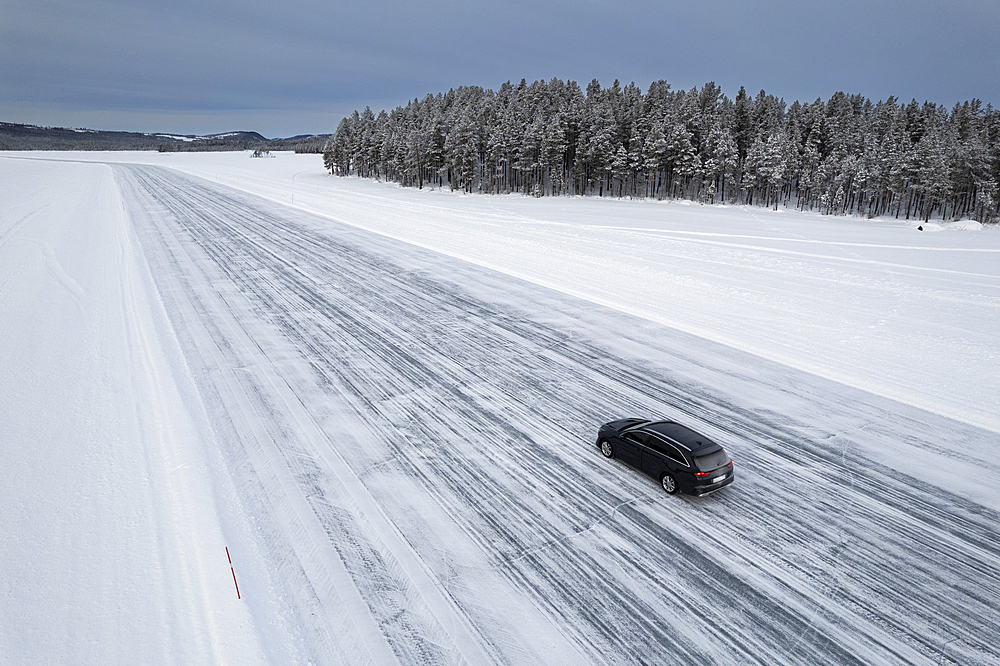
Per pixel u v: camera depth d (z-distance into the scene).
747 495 12.00
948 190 81.75
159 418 14.90
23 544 10.19
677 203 88.38
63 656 7.95
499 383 17.30
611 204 82.31
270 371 17.92
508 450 13.62
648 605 9.05
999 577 9.76
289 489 11.98
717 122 99.19
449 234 42.50
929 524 11.14
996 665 8.04
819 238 49.16
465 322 22.78
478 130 101.56
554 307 24.80
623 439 12.88
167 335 20.89
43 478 12.22
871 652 8.23
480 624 8.62
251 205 57.78
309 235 41.06
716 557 10.15
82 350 19.33
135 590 9.20
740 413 15.55
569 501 11.71
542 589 9.35
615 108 109.00
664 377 17.81
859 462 13.26
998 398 16.42
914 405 16.05
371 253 35.31
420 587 9.36
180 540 10.41
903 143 95.88
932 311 24.58
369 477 12.45
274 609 8.90
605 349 20.06
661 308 24.69
